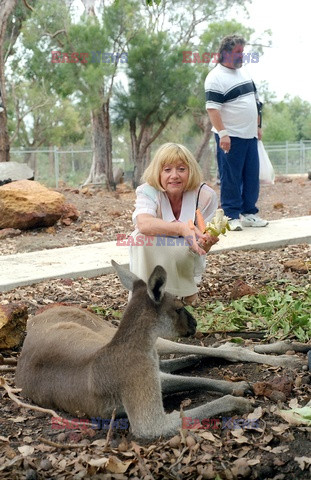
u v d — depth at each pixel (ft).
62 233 32.78
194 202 16.76
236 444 11.51
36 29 73.26
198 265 17.52
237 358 14.98
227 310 18.48
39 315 15.25
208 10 85.71
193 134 88.84
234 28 72.02
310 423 11.87
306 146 107.96
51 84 90.58
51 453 11.52
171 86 67.87
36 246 29.35
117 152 138.21
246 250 25.79
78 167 97.45
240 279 21.63
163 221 15.88
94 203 40.63
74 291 20.99
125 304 19.71
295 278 21.75
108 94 61.77
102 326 15.15
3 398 13.76
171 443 11.48
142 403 11.83
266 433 11.78
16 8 89.66
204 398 13.70
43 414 13.05
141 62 66.44
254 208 30.04
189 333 12.97
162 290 12.48
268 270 22.89
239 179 28.66
